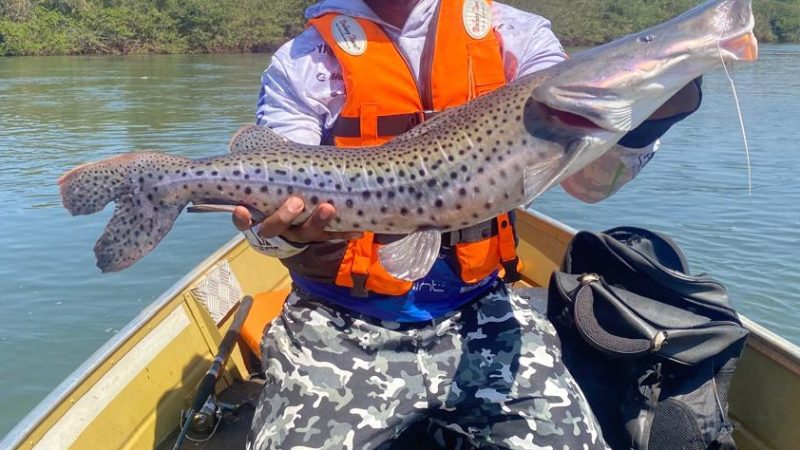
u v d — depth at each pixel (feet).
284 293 5.32
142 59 50.80
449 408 3.34
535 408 3.27
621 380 3.70
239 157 3.23
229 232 12.58
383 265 3.17
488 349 3.46
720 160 17.87
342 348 3.43
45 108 25.82
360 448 3.19
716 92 31.68
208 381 4.04
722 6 2.93
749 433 3.82
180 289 4.68
